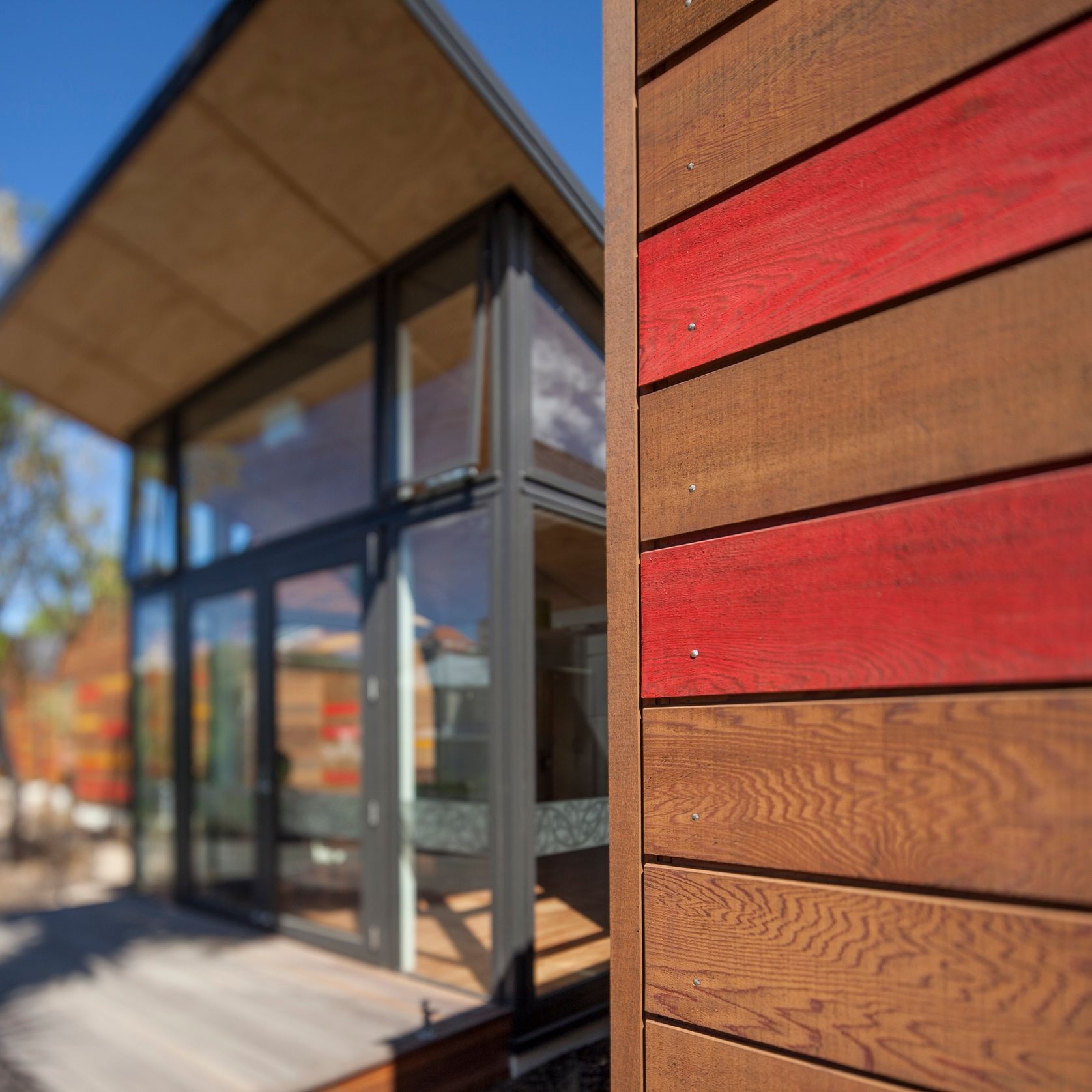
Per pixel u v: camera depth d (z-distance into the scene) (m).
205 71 3.07
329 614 3.96
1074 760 0.84
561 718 3.05
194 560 5.05
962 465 0.95
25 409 7.80
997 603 0.91
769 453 1.13
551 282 3.42
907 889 0.96
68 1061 2.73
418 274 3.68
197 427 5.16
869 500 1.04
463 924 3.14
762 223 1.18
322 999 3.16
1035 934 0.85
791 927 1.04
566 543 3.27
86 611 8.45
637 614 1.26
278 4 2.78
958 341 0.97
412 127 3.11
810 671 1.06
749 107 1.21
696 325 1.24
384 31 2.80
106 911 4.79
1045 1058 0.84
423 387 3.59
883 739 0.98
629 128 1.37
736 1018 1.08
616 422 1.33
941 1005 0.91
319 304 4.16
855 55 1.10
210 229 3.84
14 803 8.16
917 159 1.03
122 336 4.78
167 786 5.23
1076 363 0.88
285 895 4.09
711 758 1.15
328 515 4.04
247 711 4.48
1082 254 0.89
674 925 1.17
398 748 3.50
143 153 3.47
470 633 3.22
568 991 2.92
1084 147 0.90
